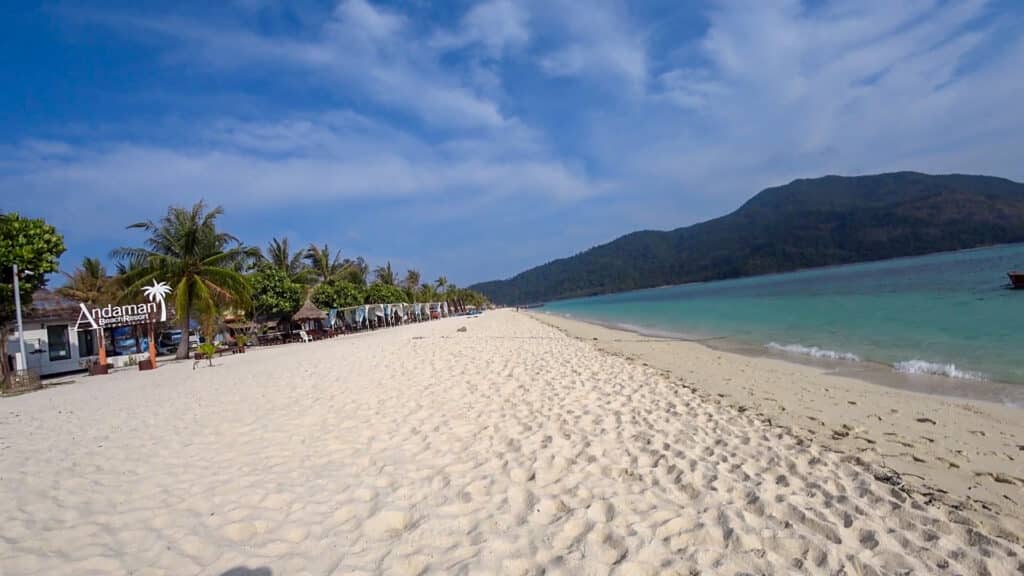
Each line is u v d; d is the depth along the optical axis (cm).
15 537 382
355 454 544
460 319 5488
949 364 1020
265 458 545
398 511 396
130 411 890
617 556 317
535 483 443
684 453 509
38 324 2083
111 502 445
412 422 665
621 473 461
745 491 412
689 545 330
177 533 378
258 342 2980
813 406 750
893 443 562
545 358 1295
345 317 3966
